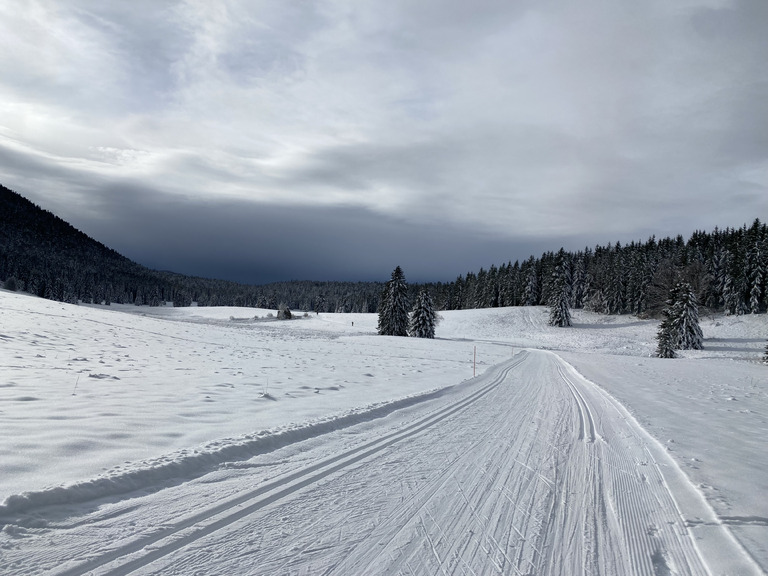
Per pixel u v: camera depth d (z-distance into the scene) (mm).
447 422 8070
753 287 59156
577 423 8219
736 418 9094
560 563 3271
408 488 4684
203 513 3727
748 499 4363
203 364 14414
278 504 4047
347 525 3742
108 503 3725
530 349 37406
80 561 2852
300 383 11570
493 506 4305
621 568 3211
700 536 3627
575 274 85562
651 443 6723
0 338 14883
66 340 17266
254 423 6766
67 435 5137
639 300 72812
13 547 2908
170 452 4984
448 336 58812
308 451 5766
